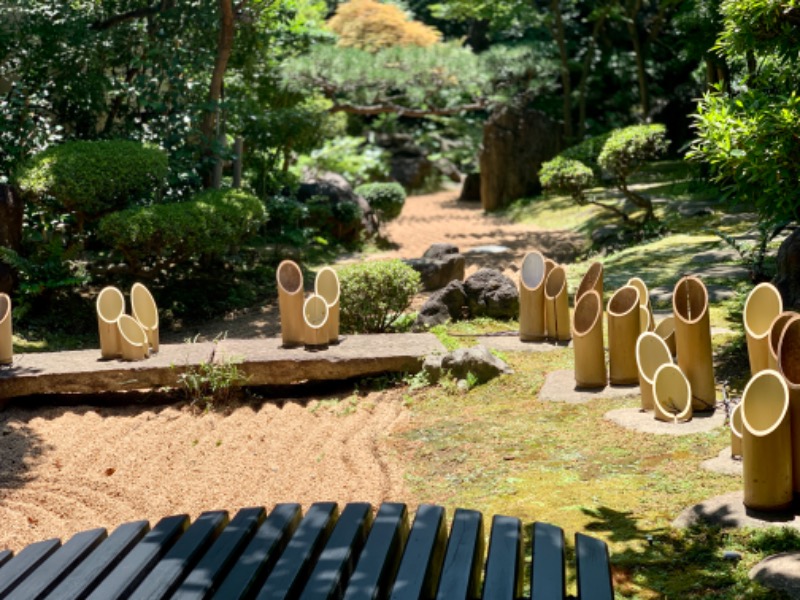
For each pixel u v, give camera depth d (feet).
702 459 18.11
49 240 40.27
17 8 44.16
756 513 14.80
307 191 61.87
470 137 111.45
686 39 54.24
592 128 96.84
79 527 18.24
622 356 23.72
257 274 45.60
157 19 49.21
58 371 26.30
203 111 47.37
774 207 23.08
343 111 81.71
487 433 21.36
